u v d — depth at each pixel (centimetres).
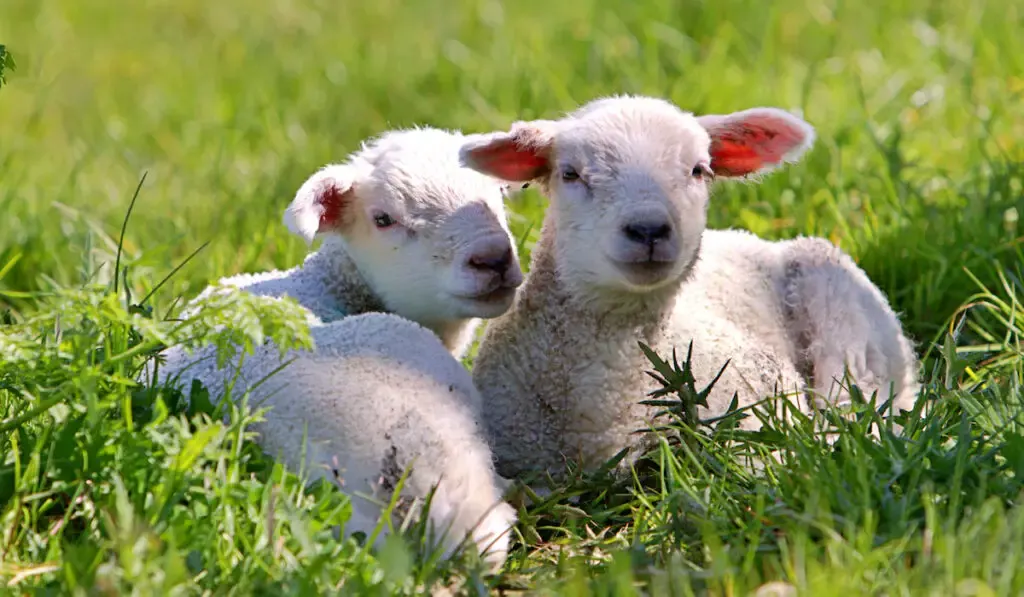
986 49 1961
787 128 1116
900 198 1492
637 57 2080
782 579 811
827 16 2253
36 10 2966
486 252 1098
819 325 1209
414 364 976
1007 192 1462
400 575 794
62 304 955
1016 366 1085
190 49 2719
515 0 2594
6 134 2194
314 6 2961
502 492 977
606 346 1066
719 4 2269
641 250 995
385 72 2269
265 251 1523
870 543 805
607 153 1038
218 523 848
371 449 907
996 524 809
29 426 963
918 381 1224
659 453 1032
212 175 1870
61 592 785
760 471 983
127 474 870
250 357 994
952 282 1354
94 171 2006
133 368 995
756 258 1245
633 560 863
